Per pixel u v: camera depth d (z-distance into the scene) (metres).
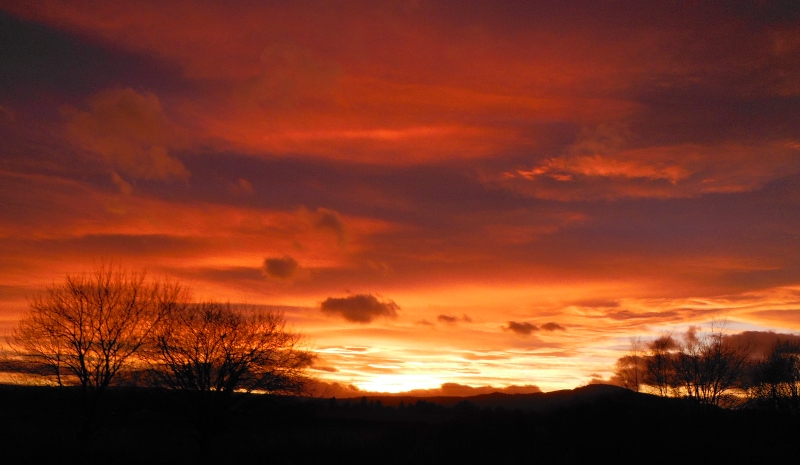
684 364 44.09
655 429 39.19
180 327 35.75
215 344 35.28
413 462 36.22
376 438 42.25
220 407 34.28
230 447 36.72
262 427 35.91
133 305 36.22
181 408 34.06
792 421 39.31
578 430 43.50
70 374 33.88
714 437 36.66
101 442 35.72
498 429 46.84
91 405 33.72
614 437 39.38
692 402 42.62
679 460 34.66
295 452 36.94
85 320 35.03
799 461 33.56
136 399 34.56
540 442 41.47
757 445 35.62
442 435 44.75
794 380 43.00
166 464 33.41
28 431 34.16
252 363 35.31
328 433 41.59
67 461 31.00
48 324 34.53
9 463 29.48
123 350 35.41
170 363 34.72
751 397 43.25
